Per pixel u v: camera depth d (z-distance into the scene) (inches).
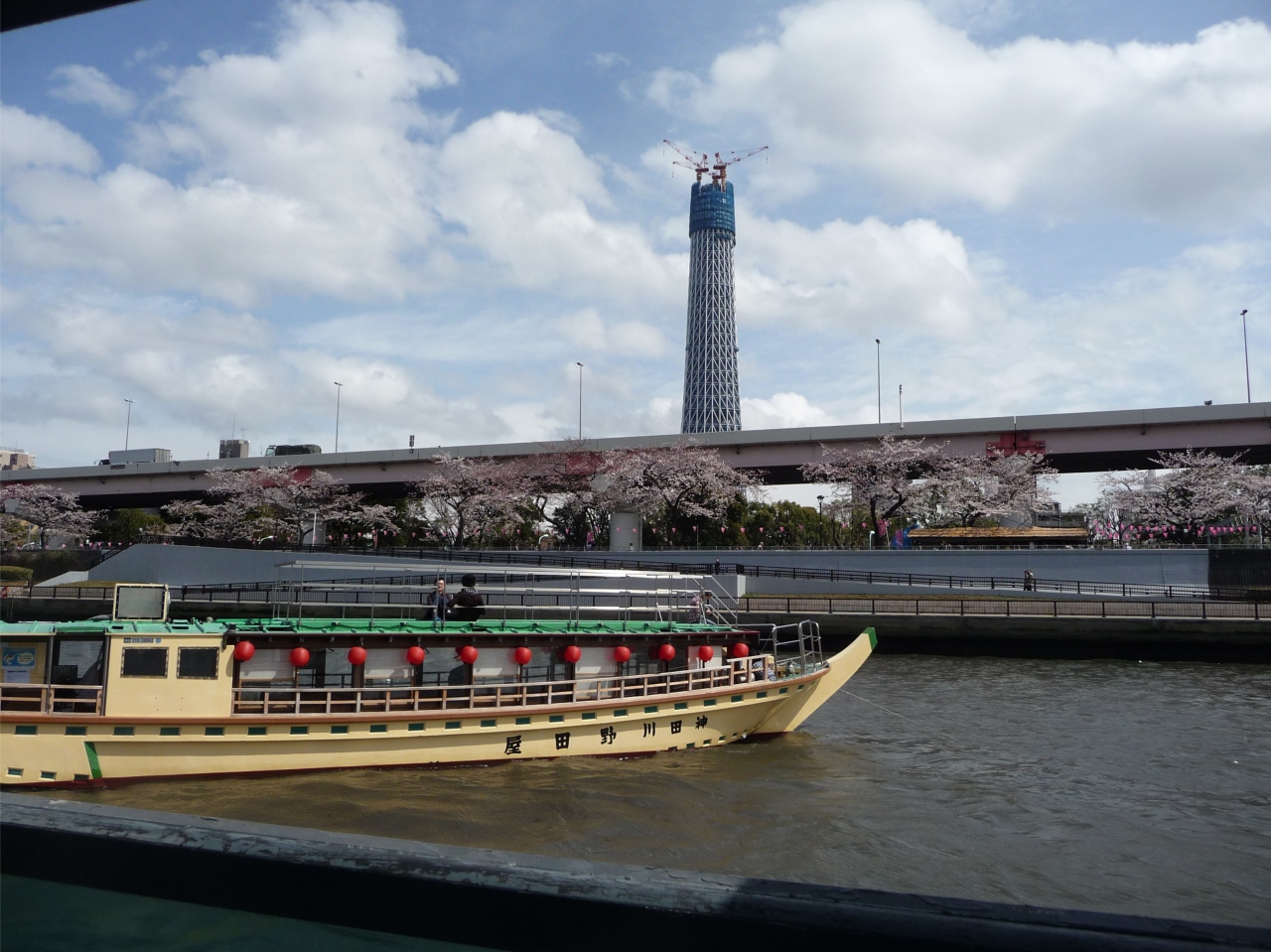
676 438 3235.7
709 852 626.8
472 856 95.3
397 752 788.0
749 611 2005.4
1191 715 1139.3
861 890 91.0
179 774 732.0
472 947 90.4
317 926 98.6
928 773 840.9
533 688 858.8
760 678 983.0
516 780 780.6
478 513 3302.2
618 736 866.8
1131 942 82.2
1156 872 603.5
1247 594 2080.5
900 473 2940.5
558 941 89.1
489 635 841.5
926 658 1763.0
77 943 101.7
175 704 729.6
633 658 902.4
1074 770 856.9
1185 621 1705.2
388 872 92.7
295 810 679.1
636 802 731.4
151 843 98.6
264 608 1964.8
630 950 87.0
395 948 94.1
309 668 794.8
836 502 3233.3
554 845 632.4
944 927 82.6
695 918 86.0
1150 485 2918.3
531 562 2645.2
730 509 3462.1
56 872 101.7
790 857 619.8
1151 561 2236.7
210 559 2650.1
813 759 888.9
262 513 3393.2
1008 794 774.5
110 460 4170.8
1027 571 2239.2
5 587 2482.8
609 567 2506.2
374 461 3422.7
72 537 3823.8
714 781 799.1
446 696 804.6
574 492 3297.2
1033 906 89.3
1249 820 711.7
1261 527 2748.5
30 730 697.0
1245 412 2596.0
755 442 3129.9
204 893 97.3
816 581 2356.1
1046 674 1530.5
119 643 721.6
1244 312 2910.9
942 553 2407.7
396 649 816.3
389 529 3558.1
